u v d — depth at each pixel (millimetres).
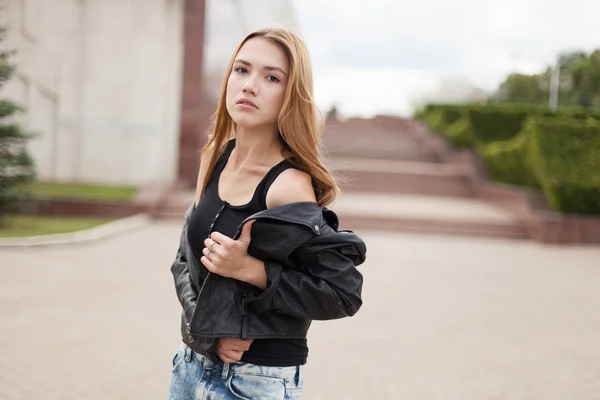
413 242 13859
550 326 7035
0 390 4375
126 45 17281
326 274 1882
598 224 14383
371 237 14320
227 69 2115
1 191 12000
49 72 17172
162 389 4574
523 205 15625
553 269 11016
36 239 10852
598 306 8172
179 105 18109
